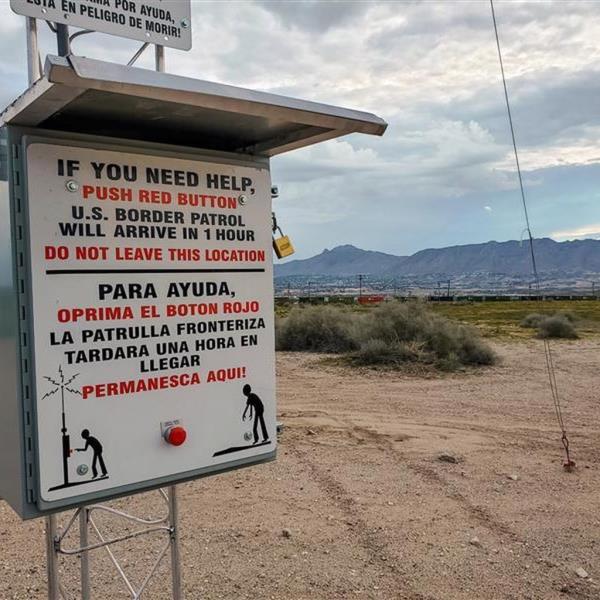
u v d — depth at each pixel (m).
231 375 2.78
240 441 2.81
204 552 4.73
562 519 5.40
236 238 2.78
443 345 15.03
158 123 2.61
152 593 4.09
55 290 2.30
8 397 2.39
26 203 2.24
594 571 4.45
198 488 6.20
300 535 5.05
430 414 9.56
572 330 21.23
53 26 2.64
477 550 4.78
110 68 1.86
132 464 2.50
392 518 5.42
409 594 4.11
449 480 6.44
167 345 2.58
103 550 4.73
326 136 2.69
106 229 2.41
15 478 2.36
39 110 2.11
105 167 2.40
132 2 2.77
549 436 8.21
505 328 24.91
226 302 2.75
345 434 8.37
